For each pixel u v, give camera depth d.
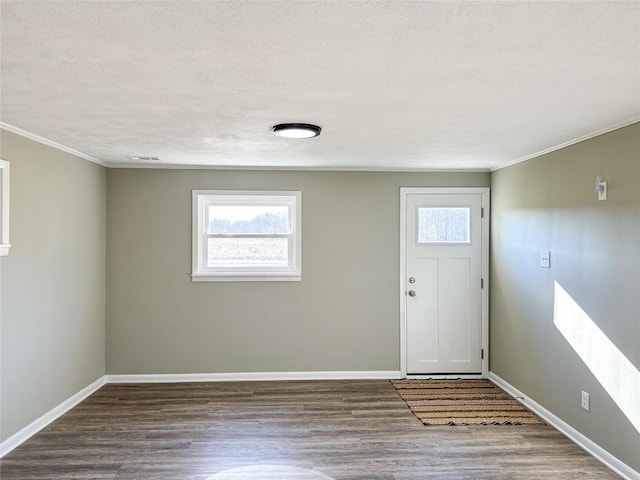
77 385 4.20
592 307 3.21
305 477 2.86
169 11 1.45
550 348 3.76
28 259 3.39
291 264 4.96
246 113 2.70
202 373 4.86
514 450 3.26
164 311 4.84
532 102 2.47
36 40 1.68
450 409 4.05
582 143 3.35
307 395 4.42
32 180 3.43
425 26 1.56
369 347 4.98
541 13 1.46
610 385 3.02
